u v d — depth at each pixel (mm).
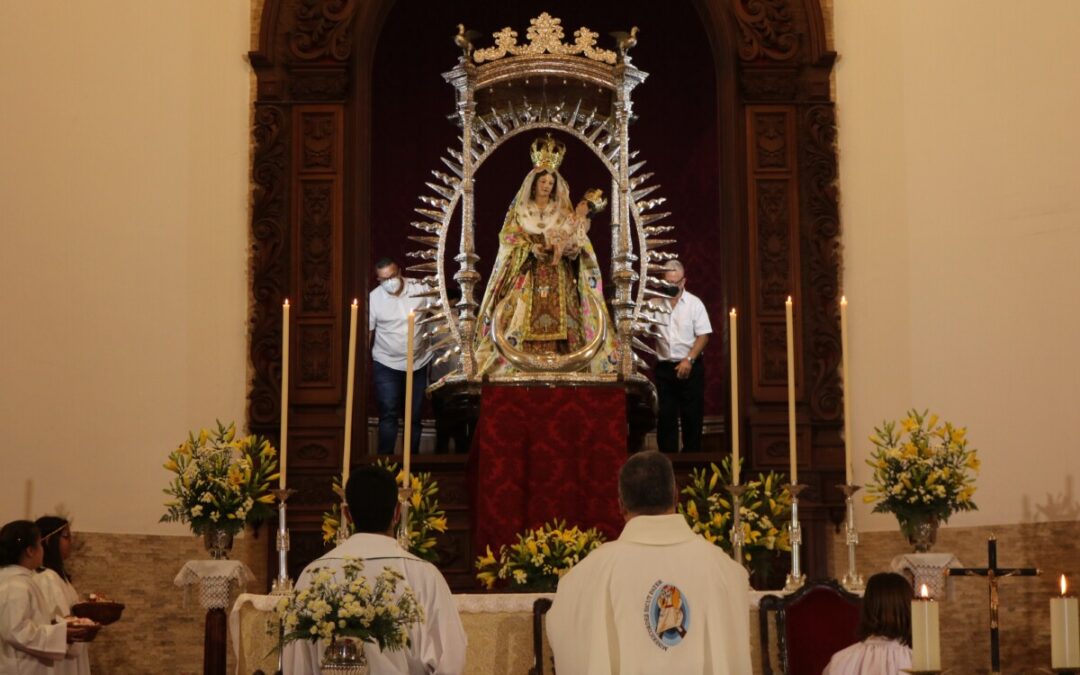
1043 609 9875
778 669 7285
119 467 9844
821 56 10734
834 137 10672
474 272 10406
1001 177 10398
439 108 12656
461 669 5535
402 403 11219
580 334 10242
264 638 7102
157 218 10242
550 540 8016
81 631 7766
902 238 10562
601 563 5285
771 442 10328
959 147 10531
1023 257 10266
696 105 12547
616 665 5191
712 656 5141
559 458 9406
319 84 10688
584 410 9508
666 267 10562
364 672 5348
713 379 12219
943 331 10359
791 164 10688
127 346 9992
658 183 12547
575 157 12672
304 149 10625
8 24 9852
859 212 10656
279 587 7414
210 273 10375
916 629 4938
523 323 10180
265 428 10211
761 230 10617
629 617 5176
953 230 10453
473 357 10125
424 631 5531
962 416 10211
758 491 8977
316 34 10742
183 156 10414
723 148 10828
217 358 10305
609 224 12602
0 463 9383
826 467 10297
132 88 10266
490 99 10727
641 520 5340
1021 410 10109
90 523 9672
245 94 10695
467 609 7156
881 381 10422
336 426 10258
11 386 9500
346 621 5250
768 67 10805
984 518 10062
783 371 10445
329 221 10523
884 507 8297
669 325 11234
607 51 10648
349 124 10680
